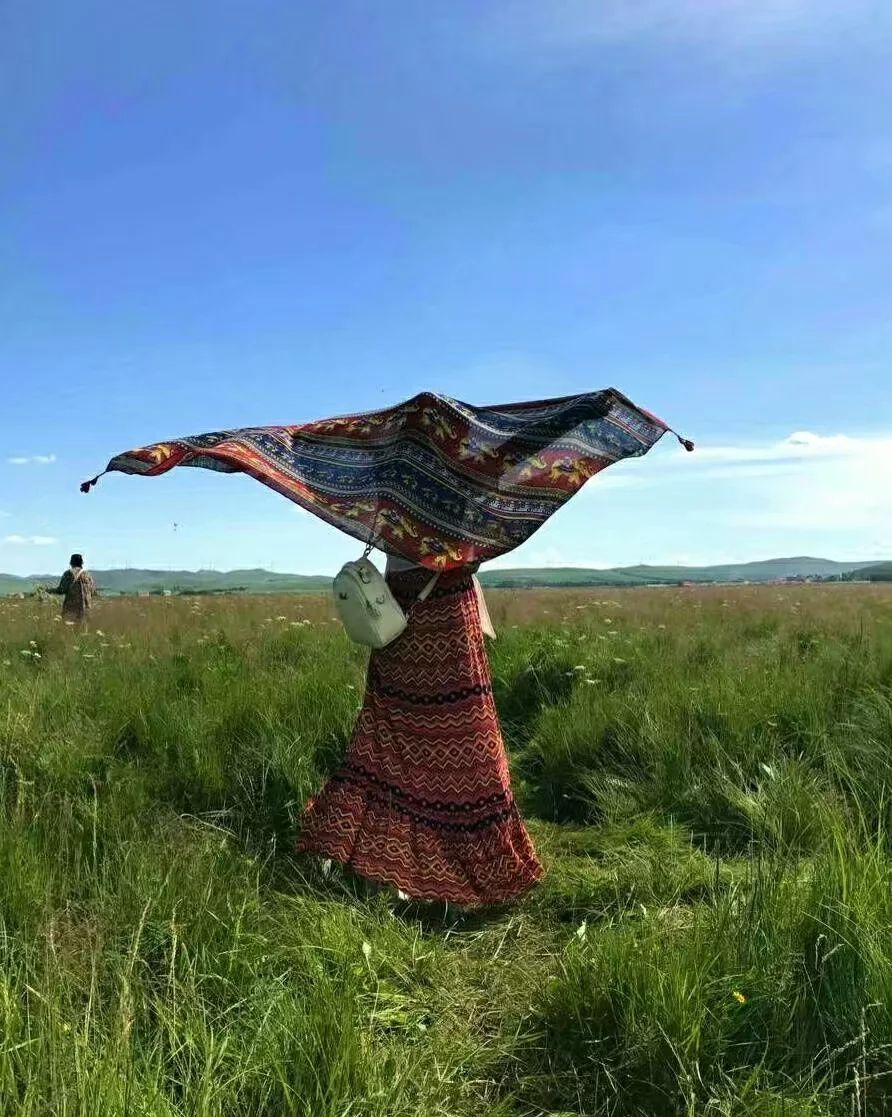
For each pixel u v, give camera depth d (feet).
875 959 9.08
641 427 13.83
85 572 43.73
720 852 15.10
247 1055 8.57
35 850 12.80
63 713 20.33
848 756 17.37
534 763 20.62
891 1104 8.29
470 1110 8.87
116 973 9.50
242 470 11.94
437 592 13.70
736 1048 8.90
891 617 45.29
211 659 29.19
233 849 14.35
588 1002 9.79
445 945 12.35
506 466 13.14
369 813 13.83
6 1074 7.50
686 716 19.72
